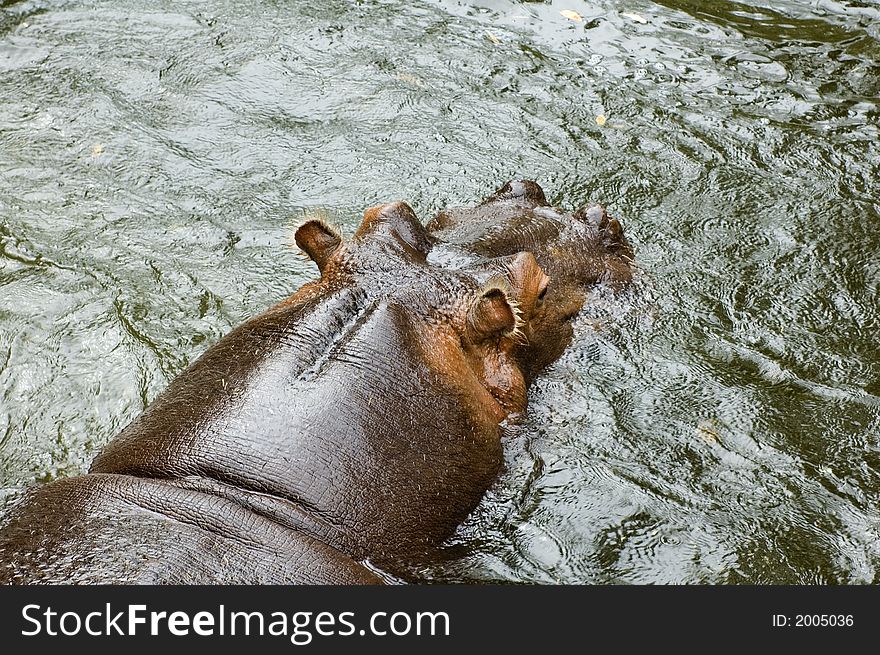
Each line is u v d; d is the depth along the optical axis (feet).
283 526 15.25
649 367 22.65
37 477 20.07
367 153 31.12
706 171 30.48
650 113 33.06
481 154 31.14
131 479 15.51
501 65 35.37
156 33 37.14
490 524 18.03
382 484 16.49
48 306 24.79
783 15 38.55
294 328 17.75
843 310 25.11
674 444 20.65
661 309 24.61
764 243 27.50
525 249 22.65
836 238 27.68
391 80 34.50
